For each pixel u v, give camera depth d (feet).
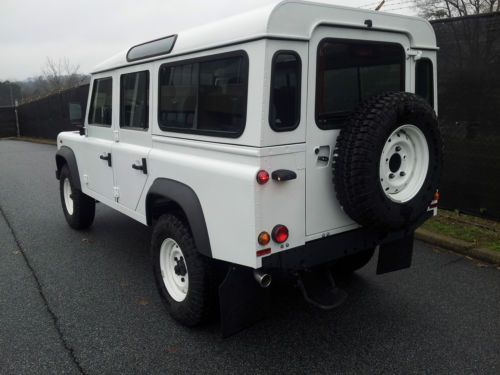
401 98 9.38
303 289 9.87
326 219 9.86
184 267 11.26
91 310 12.35
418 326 11.22
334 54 9.50
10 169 39.47
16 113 87.20
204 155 10.16
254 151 8.64
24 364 9.95
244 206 8.83
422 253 15.92
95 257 16.35
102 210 22.93
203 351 10.32
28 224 20.92
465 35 17.38
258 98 8.50
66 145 18.83
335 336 10.88
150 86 12.11
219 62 9.48
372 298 12.74
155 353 10.28
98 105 15.76
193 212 10.05
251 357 10.08
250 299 9.62
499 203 17.39
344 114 9.82
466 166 18.16
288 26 8.54
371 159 8.93
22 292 13.53
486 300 12.47
